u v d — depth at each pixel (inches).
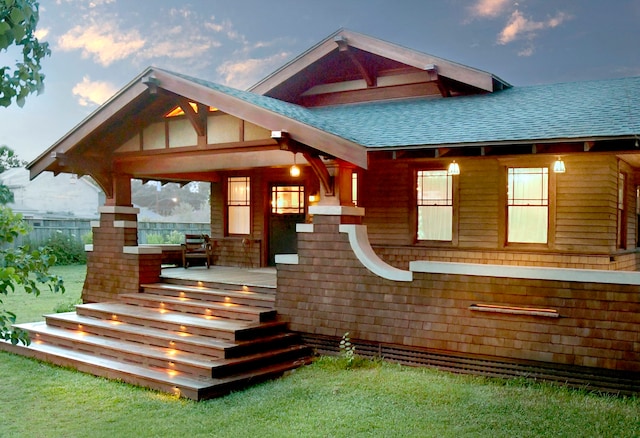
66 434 210.5
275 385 270.4
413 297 296.0
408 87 446.6
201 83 335.0
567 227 366.3
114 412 235.5
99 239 437.4
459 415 223.9
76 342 331.3
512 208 387.5
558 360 257.4
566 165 366.6
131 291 409.7
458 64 406.0
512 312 266.1
